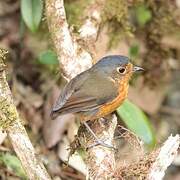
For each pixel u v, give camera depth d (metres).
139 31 13.80
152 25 13.75
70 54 10.35
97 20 11.58
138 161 8.91
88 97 9.70
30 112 12.75
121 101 10.20
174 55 14.15
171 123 13.96
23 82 13.38
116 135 11.30
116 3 12.32
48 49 12.77
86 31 11.12
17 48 13.70
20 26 13.31
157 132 13.68
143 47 13.91
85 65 10.47
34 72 13.53
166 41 13.92
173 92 14.50
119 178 8.81
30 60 13.60
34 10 11.34
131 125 10.46
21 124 9.05
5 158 10.80
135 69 10.41
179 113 14.14
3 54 9.62
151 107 13.87
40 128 12.57
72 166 11.71
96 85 9.84
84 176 11.69
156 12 13.63
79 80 9.88
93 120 10.06
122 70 10.15
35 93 13.18
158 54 13.96
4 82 9.28
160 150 8.53
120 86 10.12
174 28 13.80
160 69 14.05
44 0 11.41
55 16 10.42
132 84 13.46
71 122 12.30
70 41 10.38
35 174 8.72
